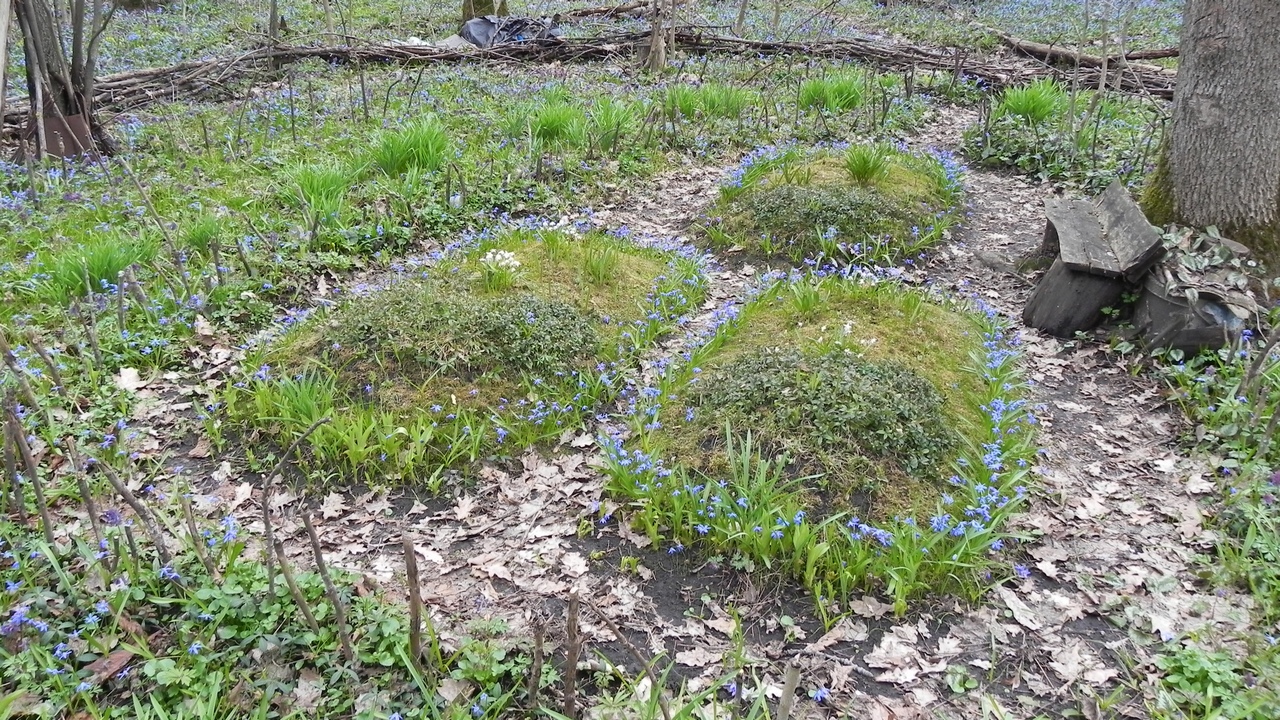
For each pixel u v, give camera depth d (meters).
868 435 3.99
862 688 3.12
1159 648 3.30
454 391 4.51
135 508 3.18
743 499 3.66
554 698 2.98
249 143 8.19
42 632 2.98
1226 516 3.89
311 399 4.25
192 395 4.56
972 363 4.84
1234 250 5.16
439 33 14.78
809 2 18.89
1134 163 7.66
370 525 3.84
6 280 5.36
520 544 3.78
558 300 5.21
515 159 7.77
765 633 3.36
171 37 13.39
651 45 11.61
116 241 5.56
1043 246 6.27
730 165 8.32
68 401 4.26
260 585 3.23
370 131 8.57
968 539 3.53
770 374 4.37
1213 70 5.25
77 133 7.62
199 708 2.74
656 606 3.48
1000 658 3.27
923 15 17.34
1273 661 3.12
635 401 4.58
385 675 2.98
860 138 8.94
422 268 5.73
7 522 3.48
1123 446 4.47
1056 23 16.58
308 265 5.92
